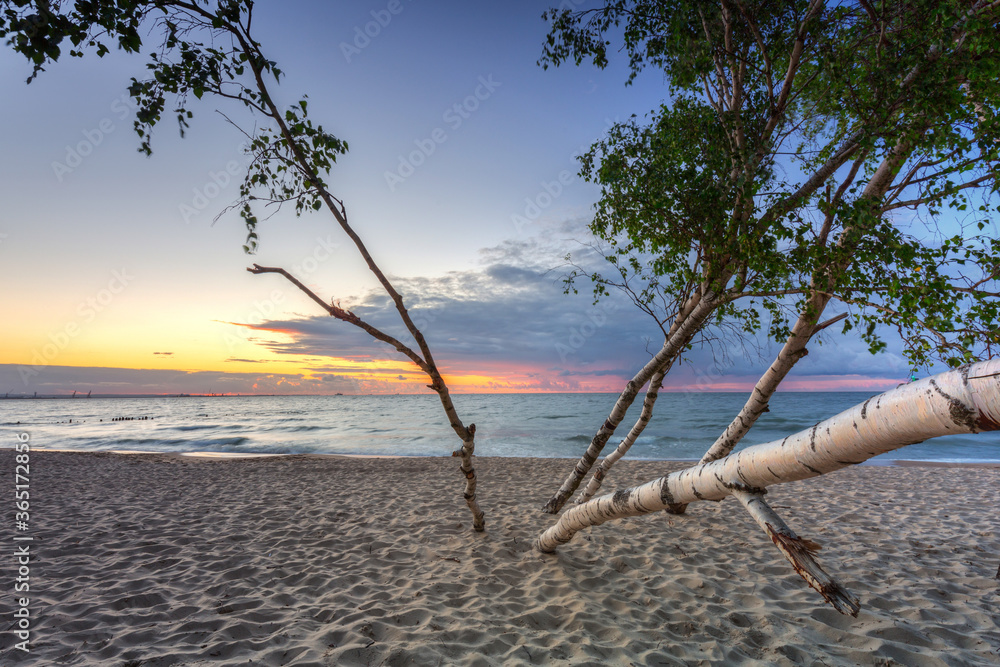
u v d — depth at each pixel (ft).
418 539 19.17
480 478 35.58
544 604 12.96
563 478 35.68
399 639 10.84
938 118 11.21
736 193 13.82
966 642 11.20
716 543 18.26
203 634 11.14
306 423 114.52
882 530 20.62
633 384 17.63
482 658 10.03
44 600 13.24
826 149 14.90
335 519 22.82
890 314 11.34
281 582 14.90
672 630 11.59
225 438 79.10
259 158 12.30
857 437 4.86
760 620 12.11
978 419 3.63
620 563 16.07
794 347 15.33
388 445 69.72
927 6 11.11
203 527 21.30
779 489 30.25
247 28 10.36
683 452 60.18
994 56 10.23
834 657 10.51
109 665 9.66
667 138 15.21
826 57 13.02
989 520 22.45
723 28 15.60
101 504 26.25
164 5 10.11
